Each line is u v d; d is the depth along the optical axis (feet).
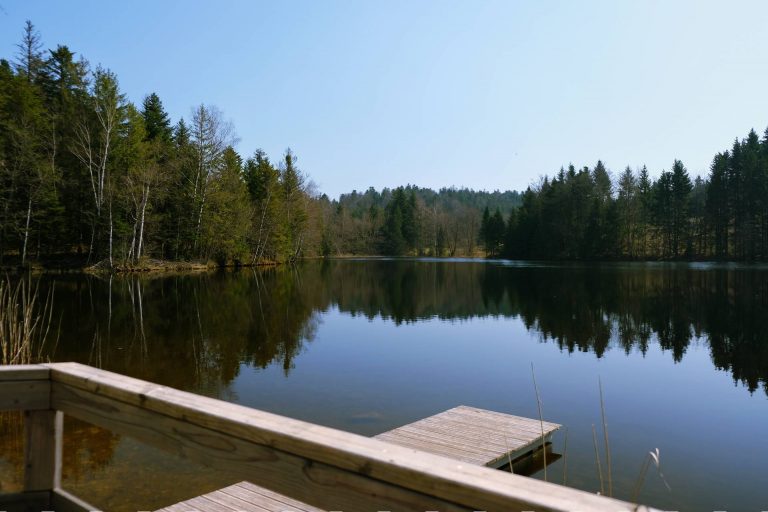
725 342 45.27
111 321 50.37
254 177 149.18
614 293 83.46
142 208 106.01
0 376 5.43
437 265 178.19
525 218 216.33
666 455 20.71
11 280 81.71
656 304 69.67
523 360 38.14
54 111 107.86
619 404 27.71
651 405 27.55
